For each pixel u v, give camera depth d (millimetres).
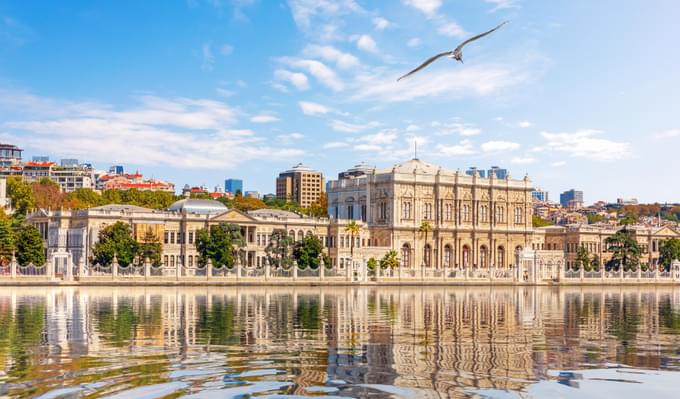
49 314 65500
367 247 183000
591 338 51312
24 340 47281
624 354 43375
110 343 46062
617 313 75562
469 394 31750
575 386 33656
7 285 112375
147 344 45656
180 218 164375
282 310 73000
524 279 165000
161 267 125500
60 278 119000
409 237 191500
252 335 50750
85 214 155250
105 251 135500
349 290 122562
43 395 30828
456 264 198375
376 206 195250
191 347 44500
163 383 33219
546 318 67750
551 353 43250
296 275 136875
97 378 34344
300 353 42219
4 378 34312
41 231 165250
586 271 183375
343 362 39094
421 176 194375
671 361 40812
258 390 31938
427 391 32094
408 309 76500
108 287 115375
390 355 41688
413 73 26406
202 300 87562
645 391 32844
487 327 57906
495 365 38688
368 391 32000
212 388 32250
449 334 52438
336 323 59594
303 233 177500
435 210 196750
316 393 31516
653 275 175125
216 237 144125
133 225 158875
